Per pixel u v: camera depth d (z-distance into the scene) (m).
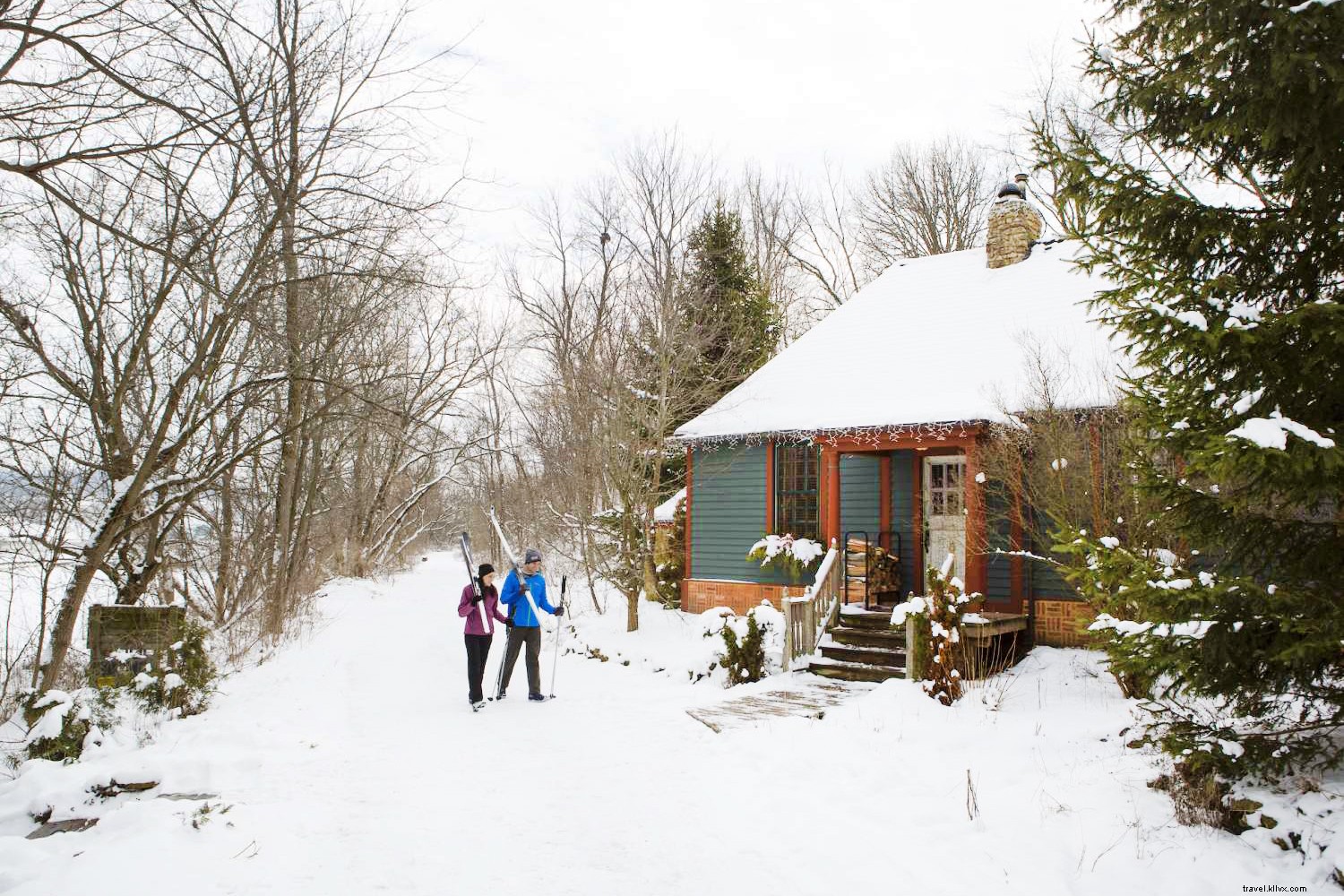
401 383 21.72
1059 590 11.34
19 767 6.93
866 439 12.50
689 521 15.80
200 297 11.62
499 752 7.40
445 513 52.44
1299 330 4.61
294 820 5.66
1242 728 5.41
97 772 6.32
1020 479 10.59
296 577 17.80
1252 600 4.60
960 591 9.15
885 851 5.01
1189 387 5.02
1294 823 4.42
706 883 4.70
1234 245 5.18
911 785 6.05
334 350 14.13
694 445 15.49
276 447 17.41
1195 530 5.18
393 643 14.69
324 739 7.86
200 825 5.46
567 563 21.25
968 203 30.36
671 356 16.27
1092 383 10.77
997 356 12.95
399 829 5.50
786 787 6.25
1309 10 4.36
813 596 11.62
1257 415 4.68
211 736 7.60
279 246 10.05
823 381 14.68
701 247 22.34
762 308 21.69
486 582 9.53
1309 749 4.79
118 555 12.12
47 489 10.66
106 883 4.59
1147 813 5.11
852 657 11.03
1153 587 4.75
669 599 16.31
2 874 4.82
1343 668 4.80
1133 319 4.93
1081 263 5.48
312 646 14.35
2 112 6.10
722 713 8.57
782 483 14.91
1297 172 4.94
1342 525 4.84
